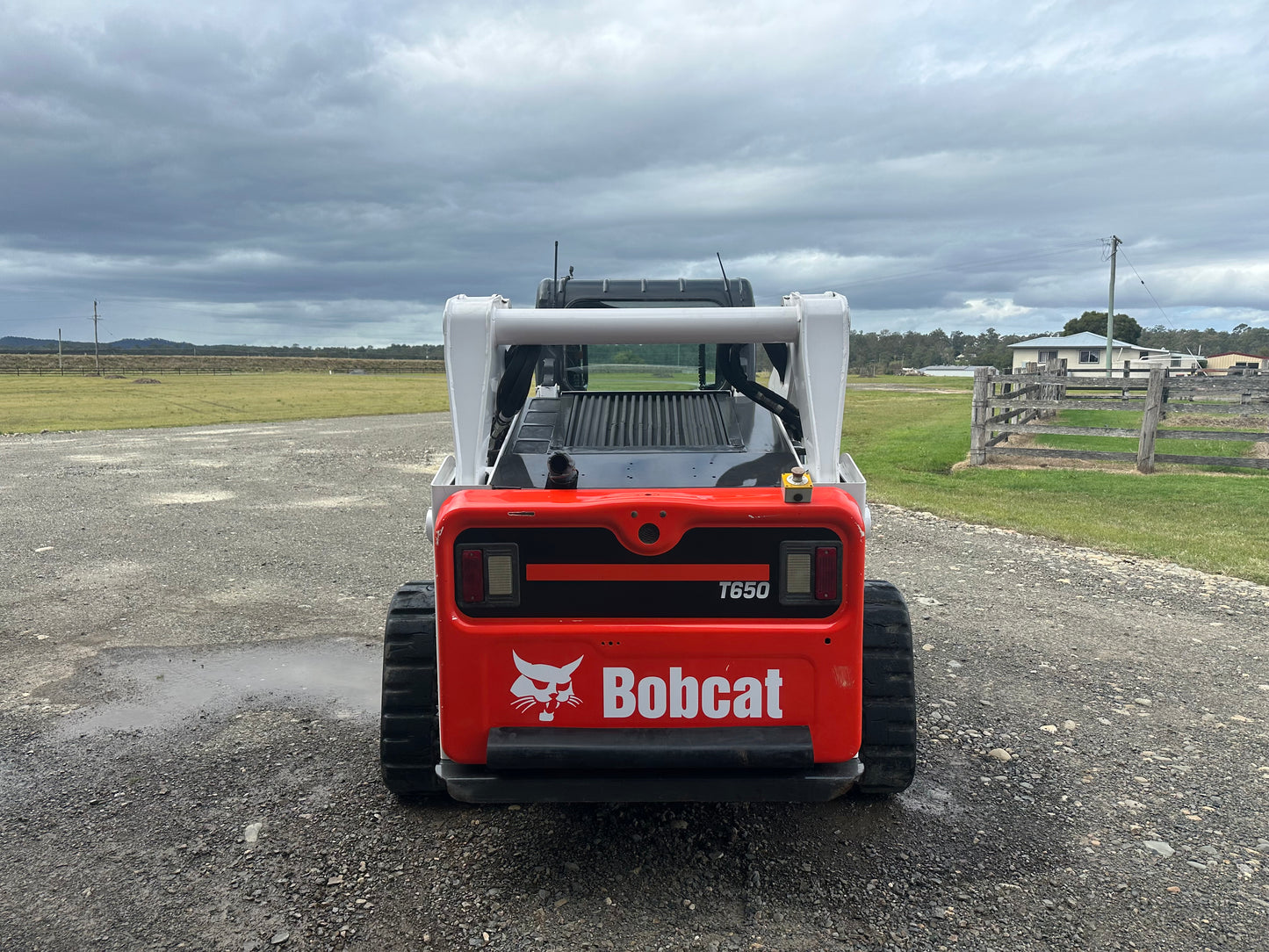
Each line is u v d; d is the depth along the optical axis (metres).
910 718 3.37
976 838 3.38
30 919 2.87
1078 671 5.25
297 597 6.84
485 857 3.25
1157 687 5.00
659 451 3.60
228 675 5.17
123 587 7.14
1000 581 7.33
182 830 3.43
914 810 3.60
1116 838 3.38
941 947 2.75
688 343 3.40
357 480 13.82
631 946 2.76
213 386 64.12
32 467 15.26
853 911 2.94
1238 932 2.80
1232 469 14.69
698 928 2.84
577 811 3.59
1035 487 12.88
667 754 2.81
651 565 2.81
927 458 16.86
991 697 4.83
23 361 129.50
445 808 3.61
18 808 3.60
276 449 18.89
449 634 2.86
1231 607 6.59
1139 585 7.21
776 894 3.03
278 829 3.44
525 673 2.88
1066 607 6.59
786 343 3.83
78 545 8.77
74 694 4.88
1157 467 14.94
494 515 2.78
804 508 2.76
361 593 6.97
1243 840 3.36
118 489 12.62
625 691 2.89
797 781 2.87
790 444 3.61
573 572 2.83
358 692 4.91
